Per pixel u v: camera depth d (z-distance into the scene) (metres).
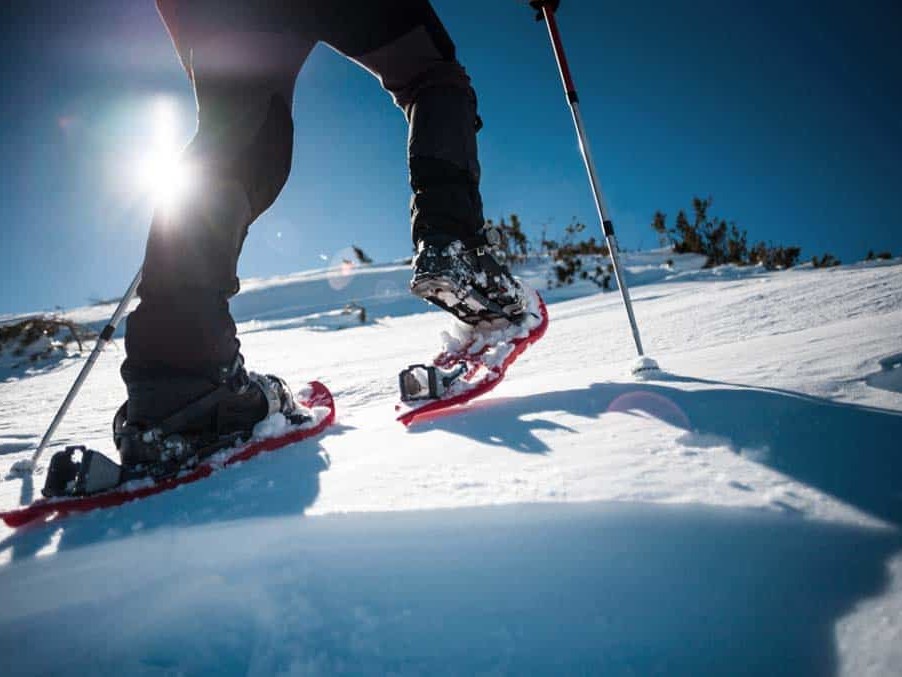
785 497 0.60
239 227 1.14
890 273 3.43
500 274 1.50
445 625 0.48
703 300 4.19
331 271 17.16
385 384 2.64
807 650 0.42
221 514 0.75
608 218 1.67
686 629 0.45
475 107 1.48
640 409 1.01
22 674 0.51
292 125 1.21
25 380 5.63
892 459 0.66
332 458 1.03
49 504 0.93
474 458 0.86
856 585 0.47
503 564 0.55
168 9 1.23
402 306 10.17
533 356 2.59
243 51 1.12
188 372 1.09
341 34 1.27
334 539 0.63
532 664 0.44
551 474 0.74
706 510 0.59
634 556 0.54
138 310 1.07
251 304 11.62
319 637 0.49
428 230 1.41
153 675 0.49
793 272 7.97
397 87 1.45
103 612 0.58
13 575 0.66
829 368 1.08
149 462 1.04
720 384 1.09
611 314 4.71
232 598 0.56
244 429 1.18
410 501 0.68
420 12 1.33
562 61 1.78
